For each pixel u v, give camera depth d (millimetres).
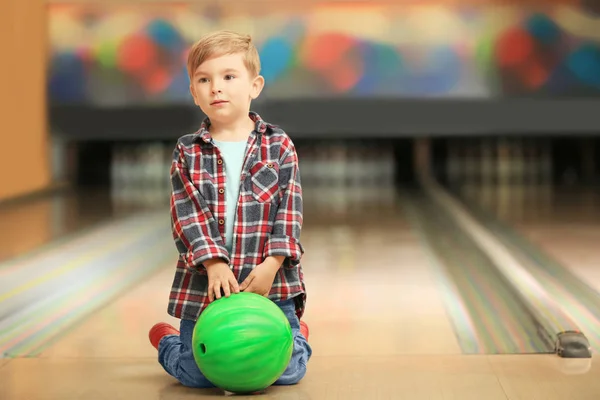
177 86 10250
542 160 12445
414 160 12555
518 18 9945
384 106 10023
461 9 9953
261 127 2596
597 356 2922
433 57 10000
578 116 9945
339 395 2443
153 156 12422
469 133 10031
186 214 2502
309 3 9984
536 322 3400
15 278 4793
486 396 2434
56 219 7559
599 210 7836
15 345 3201
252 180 2529
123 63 10250
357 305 3957
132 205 8836
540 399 2400
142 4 10195
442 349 3072
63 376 2711
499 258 5125
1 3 8609
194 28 10141
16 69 9094
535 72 9961
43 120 10023
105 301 4125
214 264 2422
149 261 5395
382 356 2943
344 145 12688
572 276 4613
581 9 9859
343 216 7676
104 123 10281
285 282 2521
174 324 3582
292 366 2529
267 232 2506
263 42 10016
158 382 2617
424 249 5727
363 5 9961
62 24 10227
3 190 8711
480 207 8211
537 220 7152
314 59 10000
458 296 4164
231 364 2320
